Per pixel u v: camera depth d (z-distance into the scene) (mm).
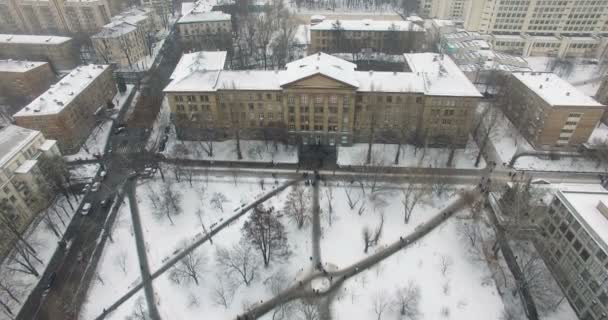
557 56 195750
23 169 96625
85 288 84812
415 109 120438
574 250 77375
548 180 112938
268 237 82688
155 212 102562
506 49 199875
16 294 83000
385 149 126562
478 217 98062
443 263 86375
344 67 123562
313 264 88750
